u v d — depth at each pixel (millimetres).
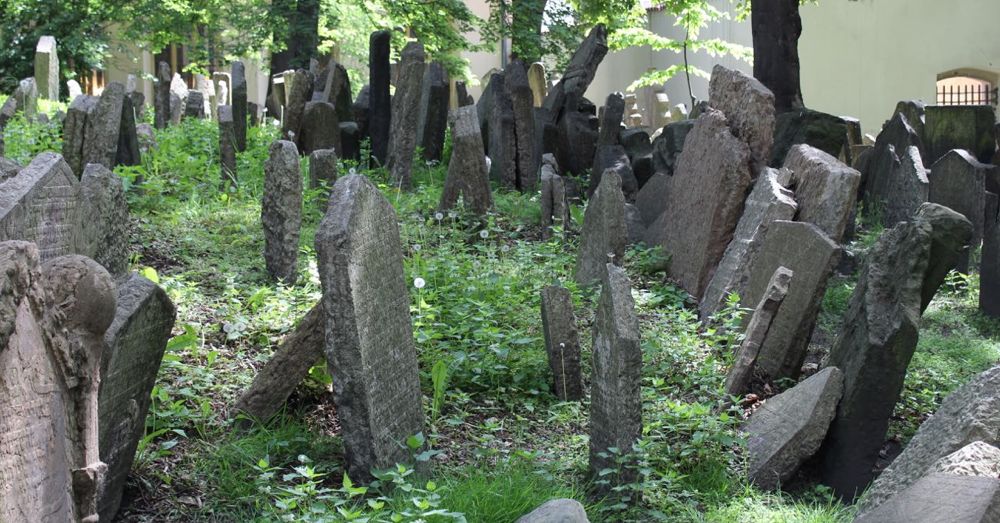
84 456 4008
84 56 31516
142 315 5449
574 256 11141
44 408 3744
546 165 12570
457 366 7867
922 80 29984
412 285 9188
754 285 9055
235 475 6078
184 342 7297
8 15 31312
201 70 30594
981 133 15547
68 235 6234
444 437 6980
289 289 9281
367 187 6035
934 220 7066
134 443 5680
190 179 12906
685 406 7109
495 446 6918
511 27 25438
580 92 17094
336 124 14984
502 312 9125
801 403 7008
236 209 11859
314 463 6395
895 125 14828
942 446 5160
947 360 9422
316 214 11633
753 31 16719
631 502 6141
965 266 12523
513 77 15203
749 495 6555
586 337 9000
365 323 5887
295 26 26266
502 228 12234
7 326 3453
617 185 10086
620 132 16484
